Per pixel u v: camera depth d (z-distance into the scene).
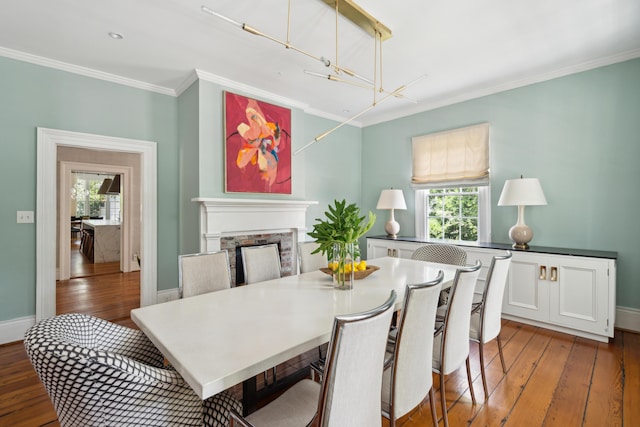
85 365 0.84
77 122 3.06
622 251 2.88
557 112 3.22
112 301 3.88
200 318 1.44
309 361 2.41
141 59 2.95
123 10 2.22
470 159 3.86
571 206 3.15
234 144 3.50
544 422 1.71
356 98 4.07
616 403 1.86
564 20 2.35
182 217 3.65
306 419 1.12
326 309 1.57
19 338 2.79
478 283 3.38
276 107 3.92
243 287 2.01
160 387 0.97
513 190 3.10
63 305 3.73
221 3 2.15
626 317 2.87
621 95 2.87
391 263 2.78
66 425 0.96
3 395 1.97
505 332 2.93
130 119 3.38
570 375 2.17
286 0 2.10
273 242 3.93
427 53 2.86
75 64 3.02
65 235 5.01
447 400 1.92
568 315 2.83
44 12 2.23
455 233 4.11
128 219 5.57
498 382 2.11
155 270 3.56
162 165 3.62
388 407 1.32
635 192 2.81
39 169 2.87
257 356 1.06
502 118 3.62
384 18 2.32
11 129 2.76
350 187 5.08
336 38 2.58
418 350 1.35
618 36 2.57
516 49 2.79
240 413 1.23
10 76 2.75
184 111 3.55
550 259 2.92
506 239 3.62
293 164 4.13
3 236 2.74
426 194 4.43
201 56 2.90
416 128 4.47
